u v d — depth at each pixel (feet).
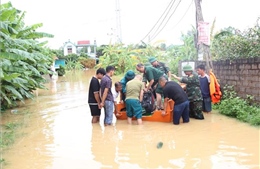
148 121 26.43
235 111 25.99
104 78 25.04
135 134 22.24
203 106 28.19
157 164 15.94
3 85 28.91
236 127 22.85
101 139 21.21
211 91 27.94
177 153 17.58
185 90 26.68
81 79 87.45
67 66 160.35
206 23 33.58
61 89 57.57
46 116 30.17
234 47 32.37
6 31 25.35
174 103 24.56
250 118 23.86
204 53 34.55
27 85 38.06
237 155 16.78
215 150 17.79
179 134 21.70
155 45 97.50
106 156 17.52
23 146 19.79
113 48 103.55
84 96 45.39
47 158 17.35
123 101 28.04
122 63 96.58
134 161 16.53
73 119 28.43
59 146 19.70
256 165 15.23
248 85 26.66
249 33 30.48
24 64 32.91
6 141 20.86
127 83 25.45
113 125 25.41
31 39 41.22
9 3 32.19
